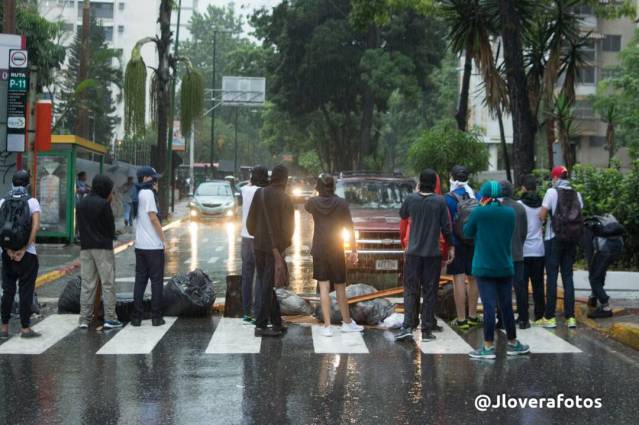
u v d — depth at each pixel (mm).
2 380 7605
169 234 27641
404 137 83750
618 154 29562
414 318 10133
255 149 122000
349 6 48188
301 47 48938
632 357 8758
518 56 18141
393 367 8188
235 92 62812
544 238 10602
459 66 73062
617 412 6637
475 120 62281
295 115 52406
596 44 57375
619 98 47844
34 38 32750
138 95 27469
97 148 23703
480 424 6273
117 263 18438
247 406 6723
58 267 16375
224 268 17453
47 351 8922
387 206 16047
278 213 9773
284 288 11578
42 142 18016
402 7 26953
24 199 9547
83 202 10203
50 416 6430
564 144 21594
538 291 10695
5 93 16062
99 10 105875
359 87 49000
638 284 13297
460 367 8219
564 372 8023
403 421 6328
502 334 10102
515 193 17938
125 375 7809
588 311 11188
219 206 35656
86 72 32375
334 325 10586
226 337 9695
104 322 10461
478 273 8625
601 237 10945
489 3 18875
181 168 75625
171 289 11039
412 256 9562
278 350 8984
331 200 9875
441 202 9562
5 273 9602
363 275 15422
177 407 6688
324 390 7250
